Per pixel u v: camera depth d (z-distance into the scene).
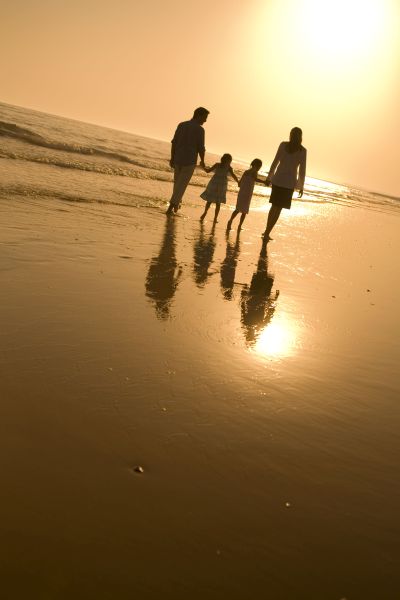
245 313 4.72
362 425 2.92
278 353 3.83
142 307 4.32
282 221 13.60
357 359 3.98
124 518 1.85
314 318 4.95
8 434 2.22
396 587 1.75
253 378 3.29
